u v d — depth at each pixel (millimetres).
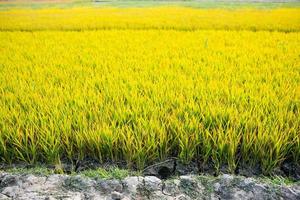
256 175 3154
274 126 3334
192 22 11703
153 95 4113
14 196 2766
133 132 3277
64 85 4703
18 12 17875
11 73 5289
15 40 8805
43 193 2801
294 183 2947
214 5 20312
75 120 3609
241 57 6113
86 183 2891
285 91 4230
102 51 7082
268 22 11211
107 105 3859
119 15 15000
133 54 6645
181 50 6957
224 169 3193
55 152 3250
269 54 6434
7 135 3410
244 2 22062
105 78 5047
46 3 25375
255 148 3180
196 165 3271
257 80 4852
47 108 3785
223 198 2705
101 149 3307
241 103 3947
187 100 3955
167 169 3252
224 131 3459
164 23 11516
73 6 22219
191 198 2707
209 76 4980
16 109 3914
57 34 9664
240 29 10164
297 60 5938
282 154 3191
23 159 3268
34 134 3482
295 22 11070
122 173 3047
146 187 2822
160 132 3281
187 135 3295
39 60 6324
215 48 7016
